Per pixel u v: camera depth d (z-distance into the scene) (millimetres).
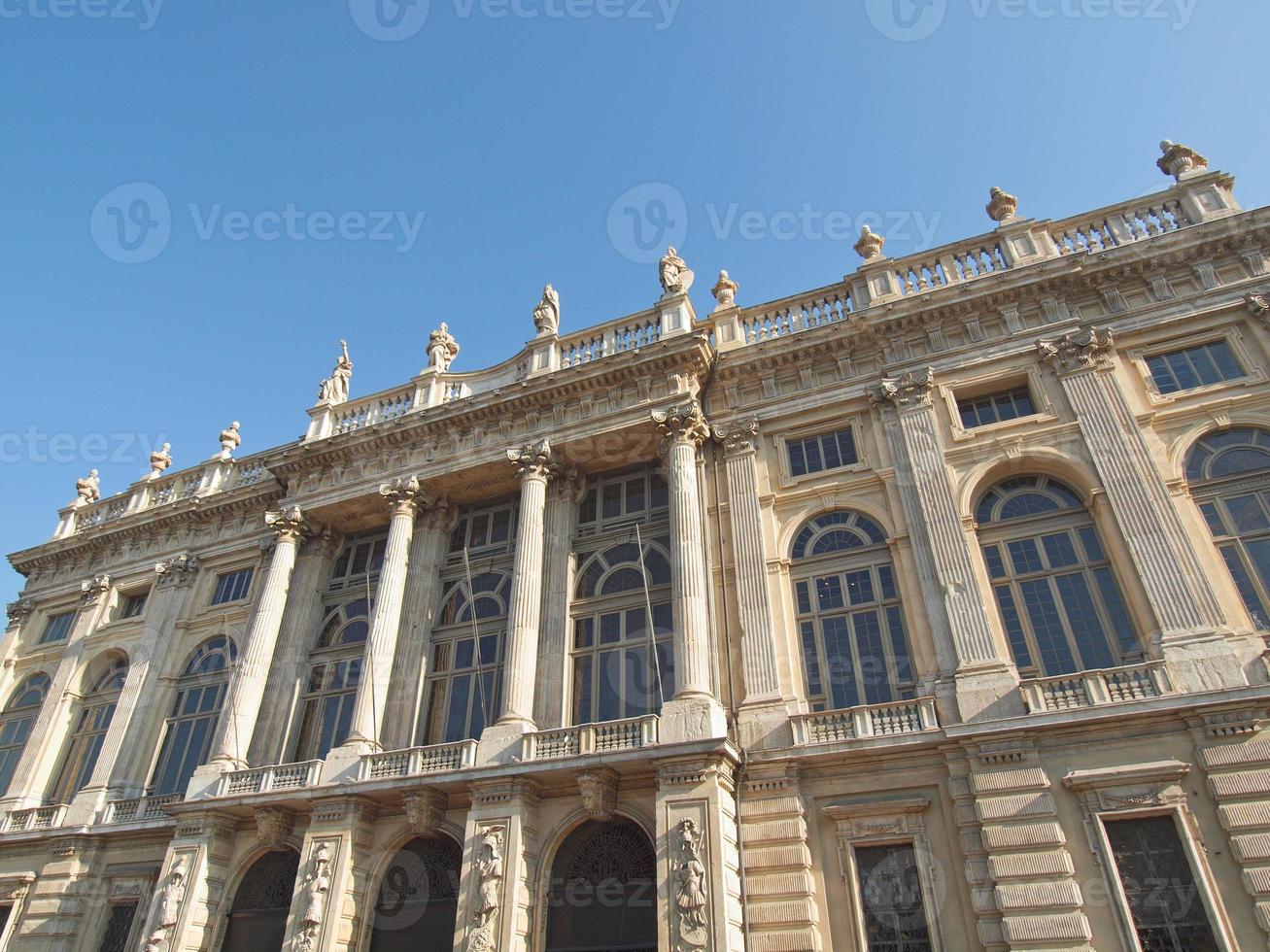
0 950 21641
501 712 19047
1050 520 18031
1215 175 20172
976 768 15211
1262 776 13531
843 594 18891
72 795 25422
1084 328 19391
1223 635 15047
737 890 15531
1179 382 18469
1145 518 16719
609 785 17219
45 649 29609
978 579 17547
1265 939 12570
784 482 20719
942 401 20156
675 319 23500
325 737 22344
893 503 19281
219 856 19938
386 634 21719
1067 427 18469
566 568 21703
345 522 25891
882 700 17234
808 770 16609
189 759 23953
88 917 21625
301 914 17562
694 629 18359
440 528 24406
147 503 31438
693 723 16922
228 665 25281
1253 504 16562
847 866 15414
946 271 21953
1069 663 16422
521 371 25516
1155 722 14648
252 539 27562
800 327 23109
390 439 25203
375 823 19188
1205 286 19016
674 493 20344
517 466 22859
